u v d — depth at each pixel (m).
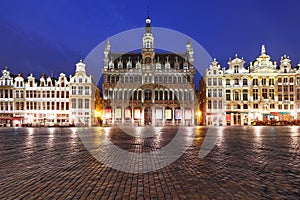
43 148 24.05
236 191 10.23
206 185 11.12
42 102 98.56
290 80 96.94
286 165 15.32
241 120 97.38
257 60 99.25
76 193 10.12
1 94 98.12
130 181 11.91
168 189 10.60
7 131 56.75
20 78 98.94
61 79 99.38
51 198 9.54
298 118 95.38
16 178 12.45
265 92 97.69
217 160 17.16
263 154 19.62
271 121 87.12
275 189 10.46
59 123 95.50
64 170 14.26
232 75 98.94
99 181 11.92
